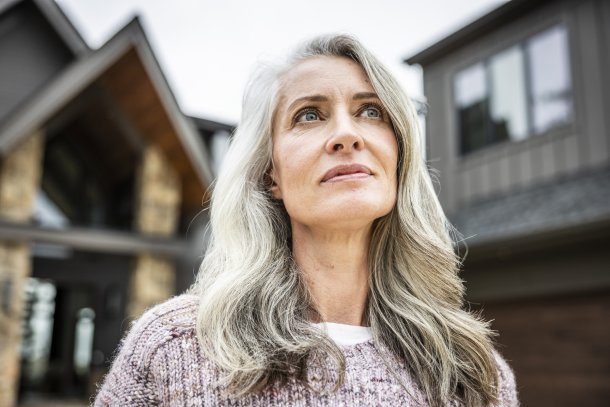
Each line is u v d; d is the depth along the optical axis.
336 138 1.06
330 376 1.01
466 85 7.80
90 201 10.81
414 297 1.20
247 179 1.20
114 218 10.89
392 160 1.13
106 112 9.30
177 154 9.41
